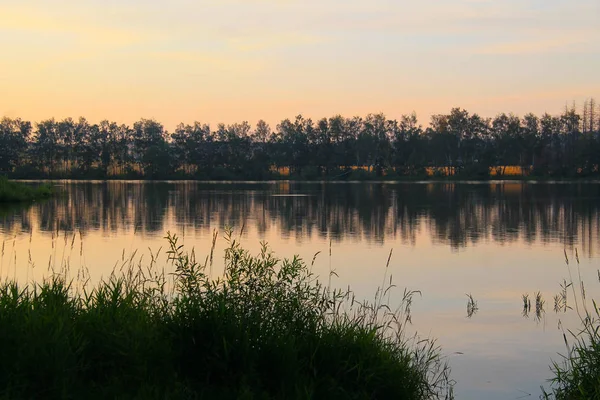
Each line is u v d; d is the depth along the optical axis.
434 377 8.56
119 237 23.03
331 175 119.38
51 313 7.15
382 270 16.36
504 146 115.81
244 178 116.12
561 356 9.48
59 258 16.86
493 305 12.62
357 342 7.36
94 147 126.94
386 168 121.19
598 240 23.52
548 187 75.56
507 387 8.20
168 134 140.38
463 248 21.19
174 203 44.59
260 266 8.02
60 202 45.34
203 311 7.15
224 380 6.55
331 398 6.50
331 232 25.95
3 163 121.38
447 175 117.44
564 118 125.88
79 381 6.29
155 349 6.60
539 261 18.38
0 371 6.01
